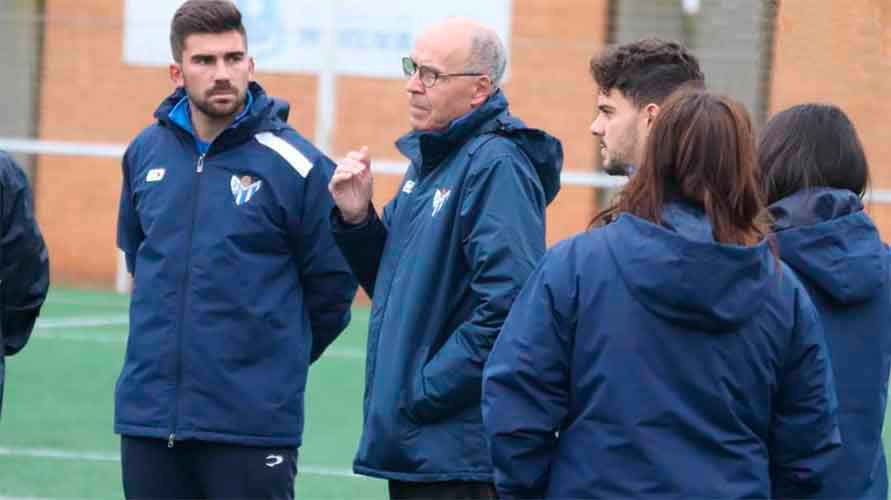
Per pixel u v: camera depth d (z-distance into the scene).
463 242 16.19
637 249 12.20
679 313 12.15
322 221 18.23
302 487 27.58
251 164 18.08
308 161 18.25
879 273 14.62
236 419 17.78
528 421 12.52
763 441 12.77
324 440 31.62
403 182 17.47
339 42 53.44
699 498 12.12
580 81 53.56
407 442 16.17
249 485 17.94
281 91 53.44
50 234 56.25
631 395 12.27
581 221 53.69
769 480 12.66
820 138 14.93
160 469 18.06
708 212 12.16
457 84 16.58
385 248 17.08
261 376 17.95
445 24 16.81
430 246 16.31
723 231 12.16
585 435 12.45
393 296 16.53
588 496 12.35
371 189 17.36
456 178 16.27
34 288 19.42
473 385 15.75
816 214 14.63
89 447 30.16
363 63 53.47
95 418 32.91
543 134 16.50
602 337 12.33
